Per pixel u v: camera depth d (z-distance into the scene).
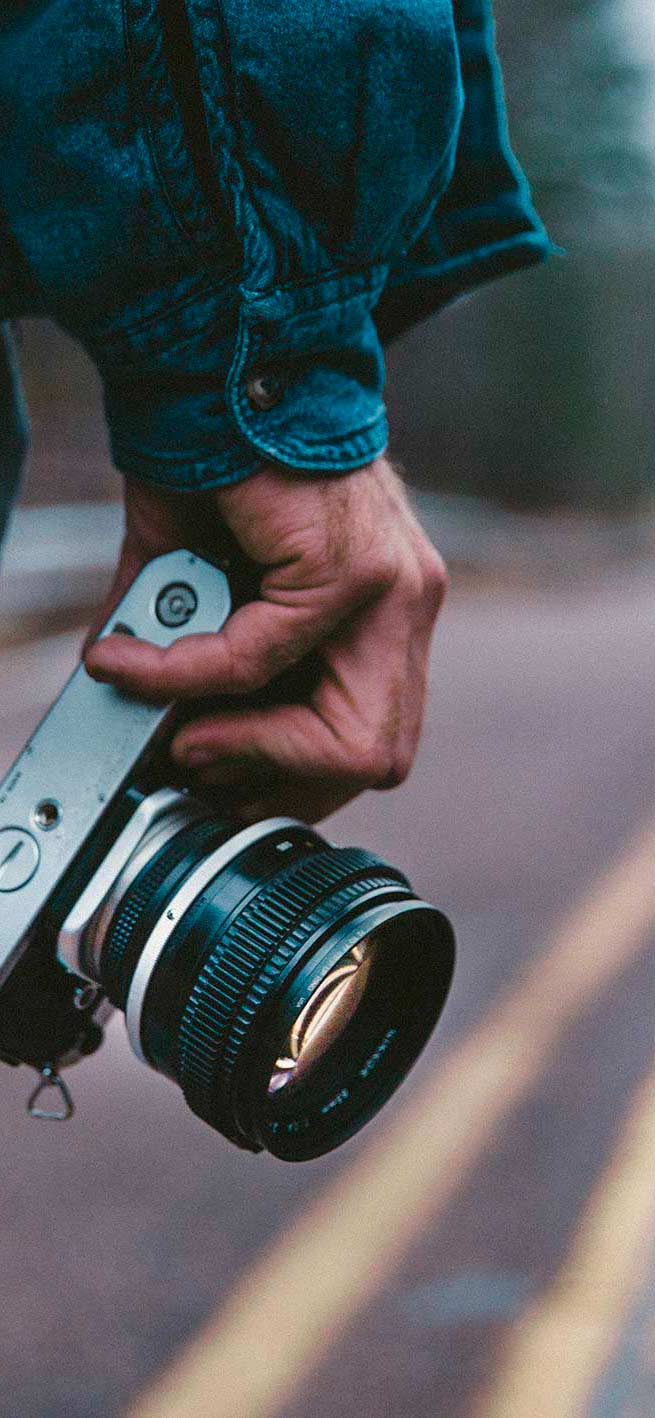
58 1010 1.12
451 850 5.38
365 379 1.03
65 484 14.28
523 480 26.70
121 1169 2.95
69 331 1.06
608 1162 3.00
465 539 20.84
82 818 1.08
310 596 1.02
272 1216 2.79
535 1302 2.49
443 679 10.07
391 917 1.01
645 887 4.96
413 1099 3.28
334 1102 1.09
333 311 0.99
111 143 0.96
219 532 1.08
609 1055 3.52
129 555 1.13
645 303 26.72
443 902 4.70
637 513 28.47
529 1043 3.58
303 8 0.93
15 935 1.08
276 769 1.10
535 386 26.08
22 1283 2.52
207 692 1.05
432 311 1.18
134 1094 3.35
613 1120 3.19
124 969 1.08
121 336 1.01
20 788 1.10
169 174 0.96
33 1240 2.66
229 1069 1.00
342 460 1.00
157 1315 2.45
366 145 0.96
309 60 0.94
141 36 0.94
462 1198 2.86
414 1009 1.13
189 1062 1.03
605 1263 2.61
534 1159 3.01
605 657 12.23
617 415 26.91
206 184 0.96
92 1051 1.16
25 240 1.01
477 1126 3.15
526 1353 2.34
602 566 24.00
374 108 0.96
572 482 27.00
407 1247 2.67
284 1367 2.31
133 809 1.10
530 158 24.61
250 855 1.07
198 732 1.08
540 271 25.50
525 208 1.15
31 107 0.98
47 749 1.10
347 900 1.03
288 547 1.01
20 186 1.00
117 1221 2.74
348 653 1.06
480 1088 3.33
